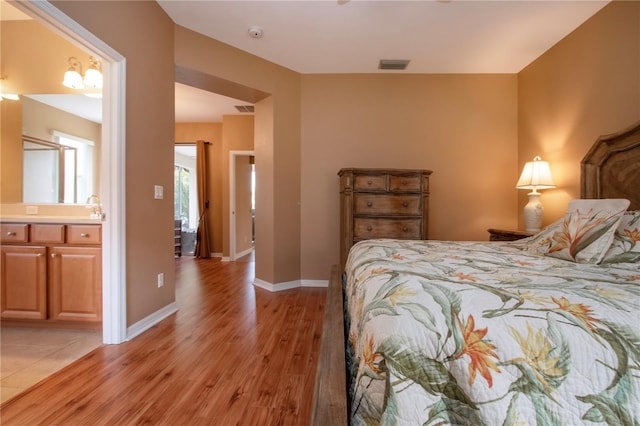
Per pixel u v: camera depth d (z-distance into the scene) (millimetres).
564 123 2803
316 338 2168
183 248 6559
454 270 1039
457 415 569
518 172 3529
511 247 1740
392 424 569
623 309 654
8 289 2230
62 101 2781
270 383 1608
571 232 1365
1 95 2635
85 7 1737
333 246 3664
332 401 667
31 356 1877
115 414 1355
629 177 2000
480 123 3572
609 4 2318
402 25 2668
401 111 3607
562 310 656
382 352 644
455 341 625
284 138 3520
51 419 1320
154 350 1961
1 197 2705
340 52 3162
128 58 2102
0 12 2490
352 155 3637
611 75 2312
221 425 1299
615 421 530
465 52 3117
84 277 2203
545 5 2367
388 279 904
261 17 2590
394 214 3129
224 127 5418
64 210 2764
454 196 3584
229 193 5488
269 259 3512
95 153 2844
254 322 2471
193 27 2748
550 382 562
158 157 2467
